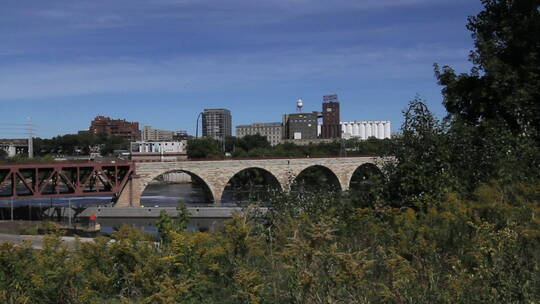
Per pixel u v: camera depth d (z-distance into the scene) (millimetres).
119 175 68750
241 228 7816
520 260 6285
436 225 8281
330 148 133500
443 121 13812
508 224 7512
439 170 12867
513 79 14000
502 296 5543
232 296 6367
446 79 16703
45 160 89500
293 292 6133
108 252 7438
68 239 18500
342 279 5867
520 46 14422
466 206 9203
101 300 6797
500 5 15625
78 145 197250
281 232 8891
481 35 15875
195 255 7047
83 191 60094
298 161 82125
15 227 40969
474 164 13258
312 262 6270
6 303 6793
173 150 167500
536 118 13969
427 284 6238
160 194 97500
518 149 12906
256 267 7246
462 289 5809
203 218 53719
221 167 74000
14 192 53656
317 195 14141
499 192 10156
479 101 15492
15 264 7281
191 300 6336
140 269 6691
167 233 8305
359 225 9867
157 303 6051
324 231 6363
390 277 6727
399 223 8805
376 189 13609
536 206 8867
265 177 83250
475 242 7160
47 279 7016
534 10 14539
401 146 13789
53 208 58625
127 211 56125
